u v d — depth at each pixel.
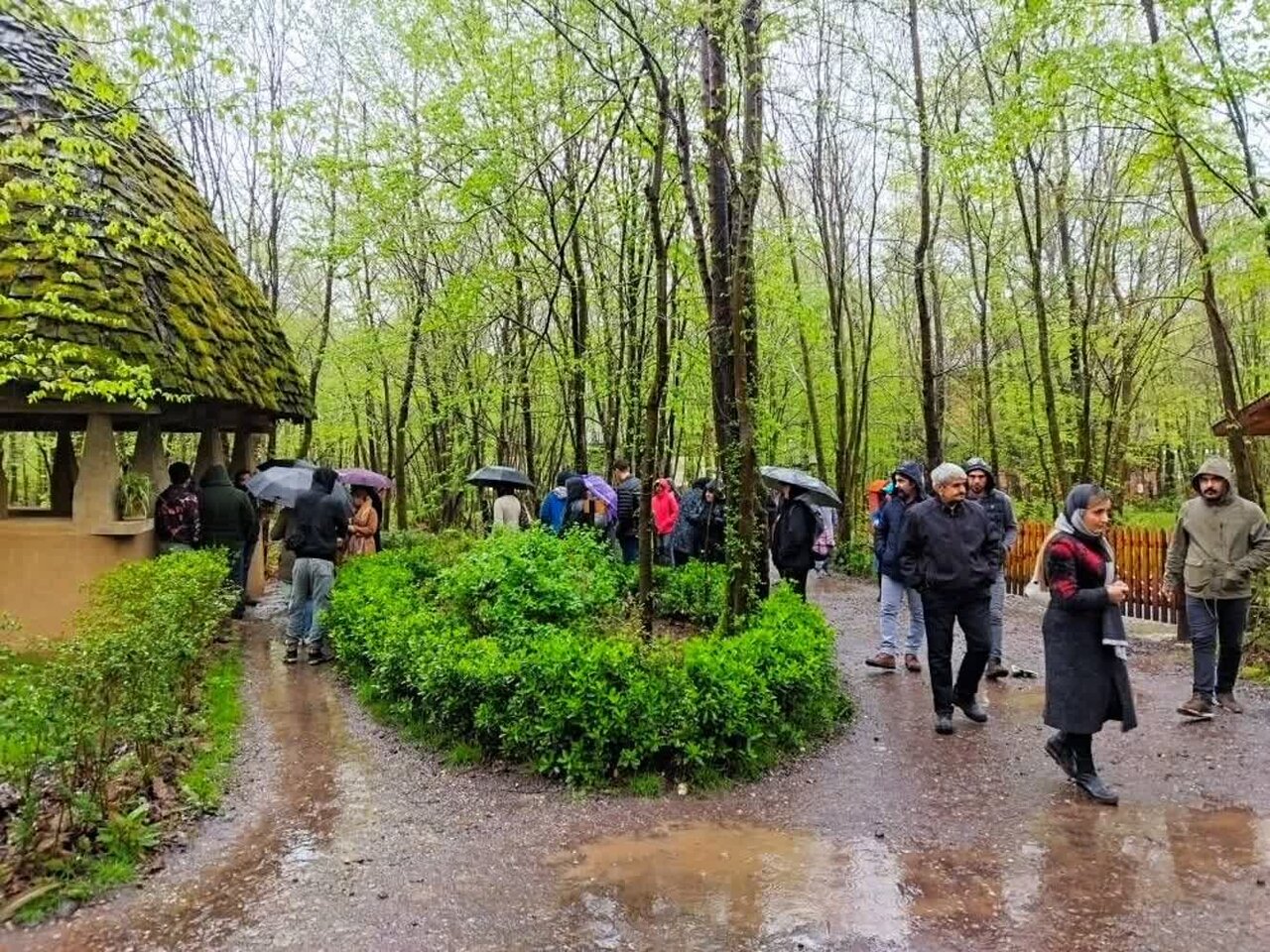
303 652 9.98
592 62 8.48
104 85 6.16
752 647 6.63
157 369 9.19
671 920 3.94
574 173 12.39
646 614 7.93
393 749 6.53
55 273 8.91
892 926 3.86
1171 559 7.35
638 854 4.66
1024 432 24.73
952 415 29.27
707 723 5.79
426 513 20.84
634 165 12.48
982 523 6.83
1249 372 18.27
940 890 4.21
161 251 10.61
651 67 7.29
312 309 25.64
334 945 3.77
